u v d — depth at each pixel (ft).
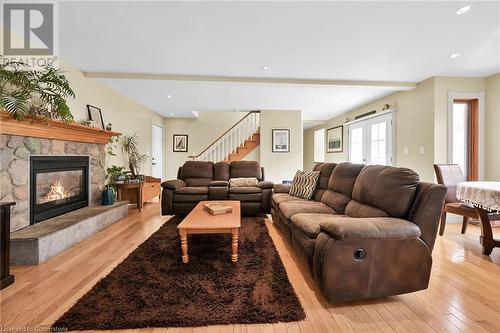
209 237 9.61
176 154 24.63
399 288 5.25
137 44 9.14
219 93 15.40
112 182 13.82
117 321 4.62
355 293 5.09
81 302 5.22
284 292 5.64
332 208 8.72
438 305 5.24
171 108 19.98
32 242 7.12
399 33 8.30
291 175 20.43
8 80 7.26
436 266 7.11
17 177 7.84
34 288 5.86
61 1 6.68
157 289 5.75
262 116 20.39
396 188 5.96
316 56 10.15
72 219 9.23
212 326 4.58
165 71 11.89
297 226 7.02
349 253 5.04
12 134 7.61
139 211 14.48
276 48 9.43
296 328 4.56
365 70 11.75
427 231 5.45
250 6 6.88
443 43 9.00
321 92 15.08
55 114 8.96
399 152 14.98
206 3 6.74
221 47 9.36
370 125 17.88
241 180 14.16
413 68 11.50
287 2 6.69
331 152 24.48
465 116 13.20
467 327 4.55
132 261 7.31
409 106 14.14
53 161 9.37
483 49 9.50
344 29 8.05
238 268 6.87
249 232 10.24
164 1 6.67
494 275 6.56
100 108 13.29
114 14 7.25
